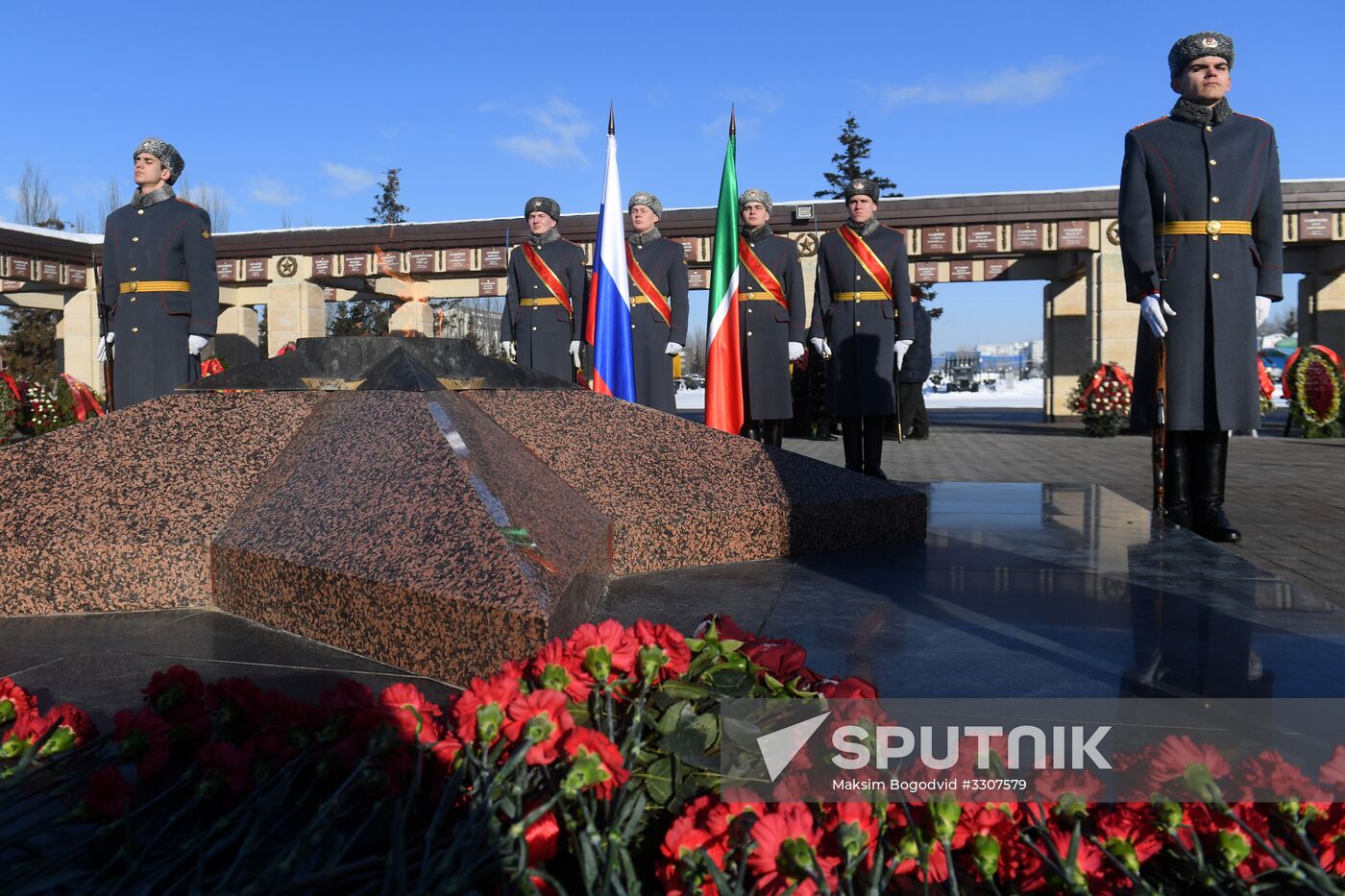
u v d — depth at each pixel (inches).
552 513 113.7
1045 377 824.3
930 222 705.6
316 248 787.4
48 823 55.9
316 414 136.9
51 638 107.5
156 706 70.5
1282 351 1690.5
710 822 50.6
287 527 112.5
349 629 100.0
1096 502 211.0
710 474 149.4
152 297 239.8
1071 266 731.4
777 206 687.7
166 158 242.8
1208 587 127.4
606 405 156.3
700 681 64.9
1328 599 147.9
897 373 307.6
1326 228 670.5
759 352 331.3
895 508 159.2
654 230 329.7
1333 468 379.2
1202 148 188.4
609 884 48.3
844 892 47.4
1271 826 54.8
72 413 594.6
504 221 759.1
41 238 789.9
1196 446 200.2
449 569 92.3
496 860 49.4
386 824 57.4
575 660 64.6
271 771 61.9
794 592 125.4
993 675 90.4
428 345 154.3
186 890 51.6
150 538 120.0
